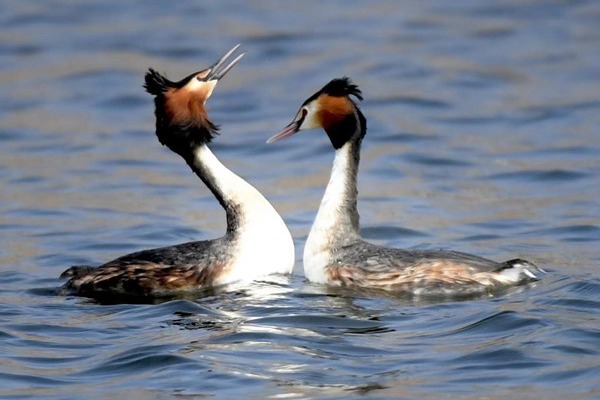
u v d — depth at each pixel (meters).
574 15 34.59
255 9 36.16
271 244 14.24
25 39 32.94
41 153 23.58
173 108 14.58
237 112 26.77
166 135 14.64
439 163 22.11
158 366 11.19
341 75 29.42
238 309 12.94
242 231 14.21
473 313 12.41
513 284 13.24
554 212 18.30
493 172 21.31
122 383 10.84
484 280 13.09
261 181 21.19
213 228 17.91
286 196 19.91
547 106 26.31
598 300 12.72
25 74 29.92
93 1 37.22
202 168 14.53
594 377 10.53
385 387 10.52
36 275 15.20
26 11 35.91
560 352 11.14
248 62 30.80
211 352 11.48
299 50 31.67
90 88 28.80
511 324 11.98
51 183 21.20
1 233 17.81
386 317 12.49
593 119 25.20
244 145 24.05
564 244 16.19
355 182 14.29
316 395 10.38
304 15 35.34
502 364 10.96
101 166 22.45
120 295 13.84
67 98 28.05
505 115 25.78
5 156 23.36
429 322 12.25
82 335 12.26
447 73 29.44
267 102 27.42
